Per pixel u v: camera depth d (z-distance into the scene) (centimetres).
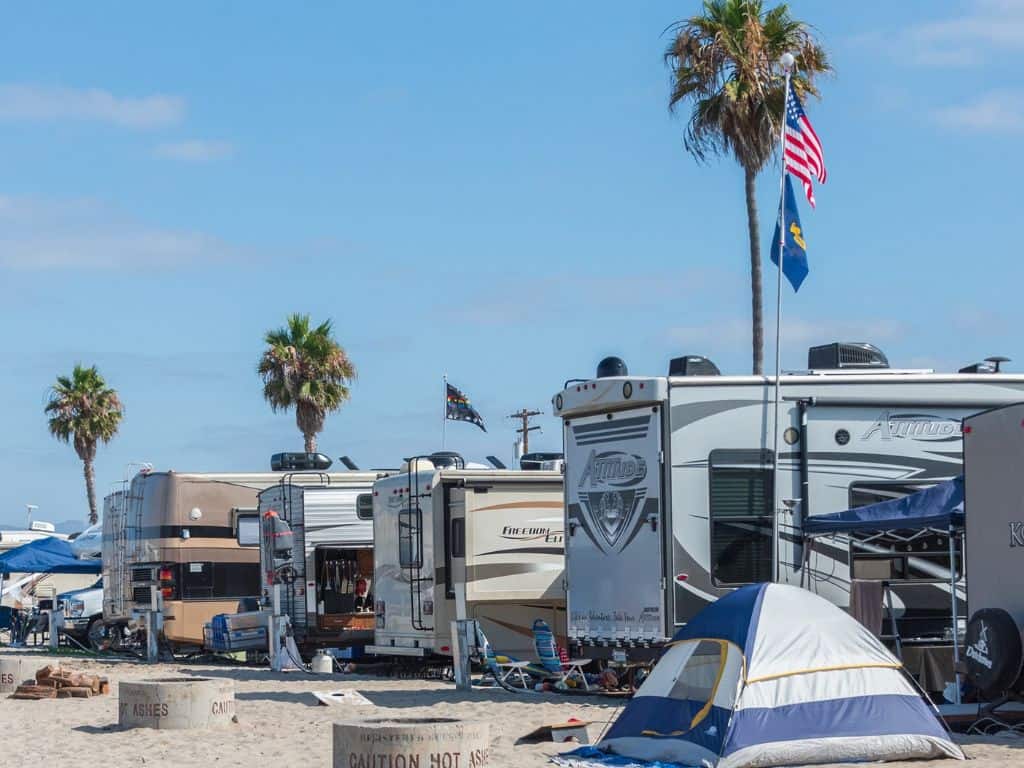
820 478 1853
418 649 2339
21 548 3591
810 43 3356
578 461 1980
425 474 2339
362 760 1234
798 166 2122
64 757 1470
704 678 1345
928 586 1877
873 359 2039
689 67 3375
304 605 2711
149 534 2969
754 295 3378
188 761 1423
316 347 5797
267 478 3039
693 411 1825
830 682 1318
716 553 1811
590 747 1387
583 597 1961
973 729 1491
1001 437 1513
